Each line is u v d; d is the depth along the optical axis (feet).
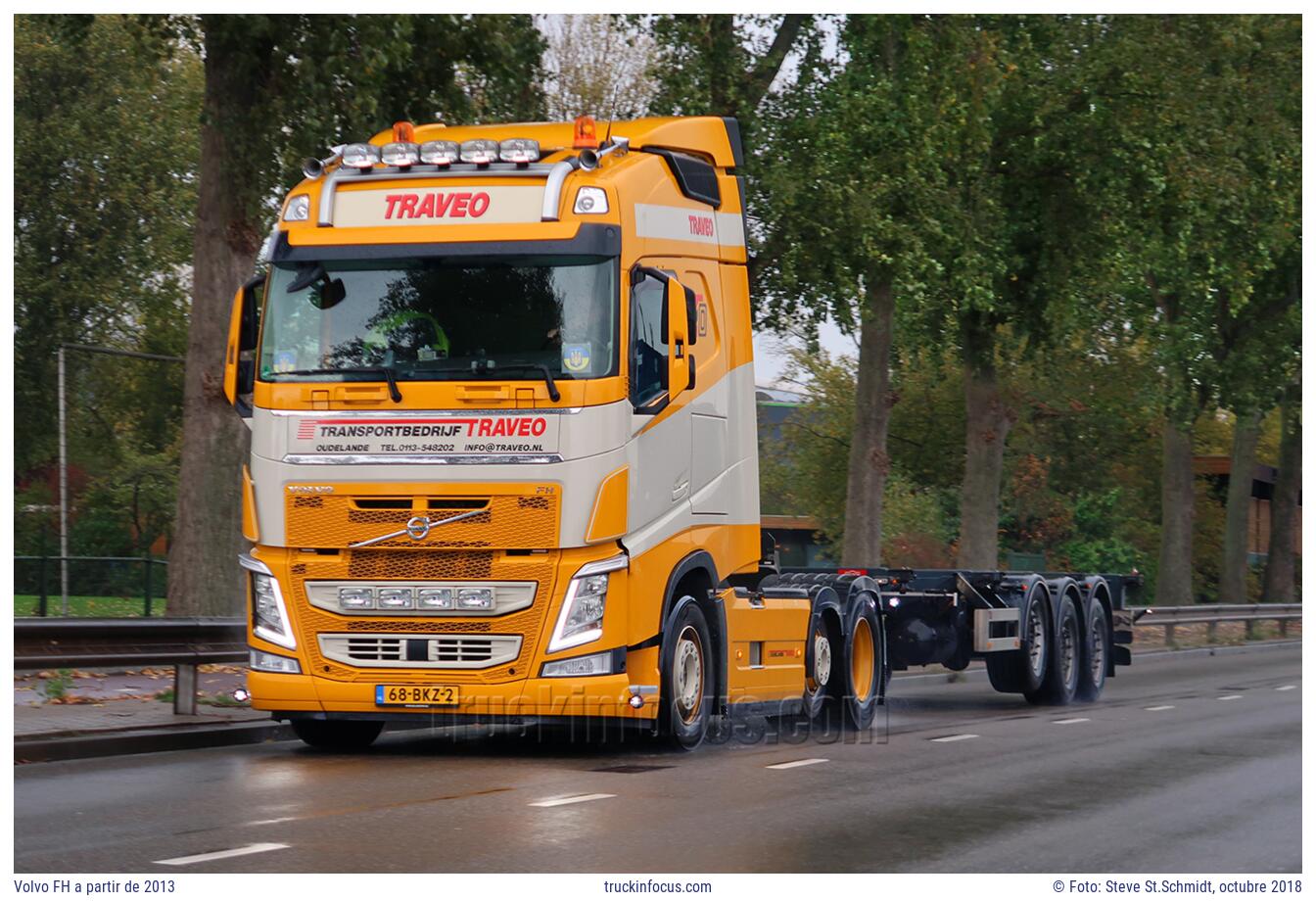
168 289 296.10
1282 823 59.11
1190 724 102.37
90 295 274.57
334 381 73.31
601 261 72.49
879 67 184.14
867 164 178.09
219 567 130.00
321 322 73.87
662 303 74.38
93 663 80.23
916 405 309.83
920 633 113.39
